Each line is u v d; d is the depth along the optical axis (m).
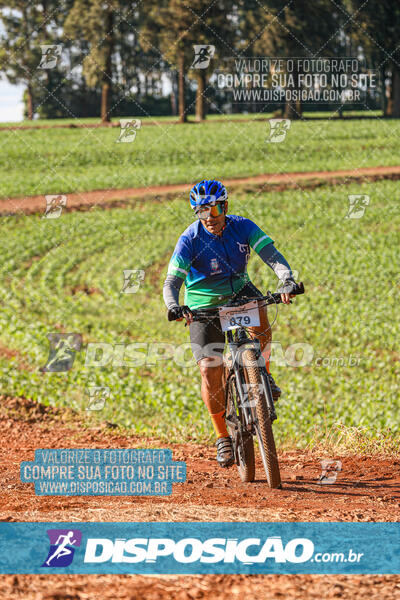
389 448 10.24
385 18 83.38
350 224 41.72
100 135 79.38
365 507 6.54
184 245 7.61
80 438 11.79
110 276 31.27
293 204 47.41
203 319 7.60
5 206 48.00
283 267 7.52
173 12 78.62
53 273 32.12
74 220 43.66
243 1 81.25
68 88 114.94
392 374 17.53
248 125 83.31
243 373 7.39
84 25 88.31
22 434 12.07
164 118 108.00
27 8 89.25
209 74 78.88
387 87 105.94
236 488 7.61
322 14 80.44
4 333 20.75
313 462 9.55
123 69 110.69
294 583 4.36
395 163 62.31
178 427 12.53
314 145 70.25
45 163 64.81
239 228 7.75
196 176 57.12
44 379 15.85
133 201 49.03
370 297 26.48
